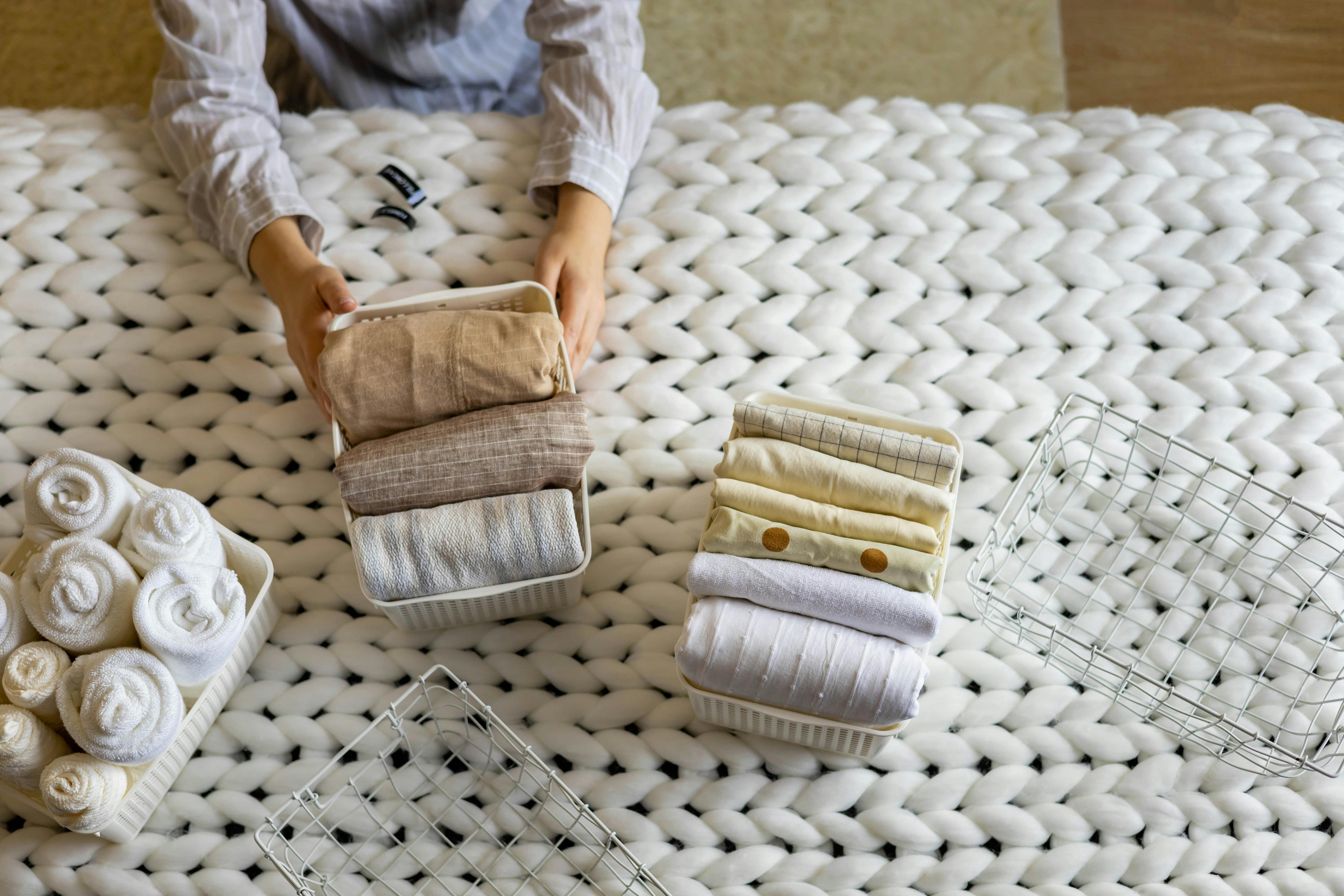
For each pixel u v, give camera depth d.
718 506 0.78
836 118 1.03
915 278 0.95
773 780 0.80
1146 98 1.54
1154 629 0.83
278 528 0.87
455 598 0.76
